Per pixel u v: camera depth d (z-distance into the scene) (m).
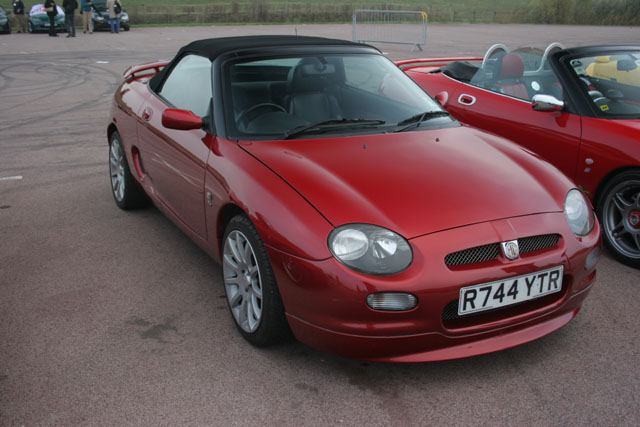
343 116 3.16
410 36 22.64
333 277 2.20
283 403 2.32
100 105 9.27
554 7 38.72
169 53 16.73
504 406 2.29
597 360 2.60
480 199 2.46
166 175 3.53
